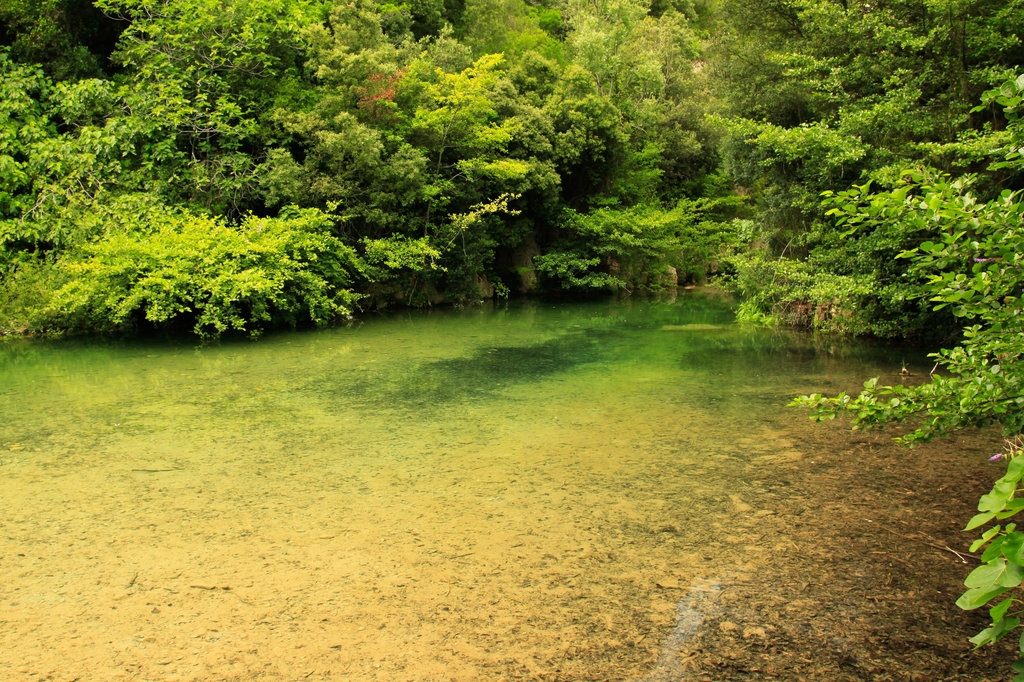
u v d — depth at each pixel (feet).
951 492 14.34
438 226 56.59
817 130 31.96
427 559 11.69
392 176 49.03
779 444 18.01
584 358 31.53
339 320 46.26
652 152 72.54
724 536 12.46
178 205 42.22
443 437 18.93
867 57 36.17
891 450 17.29
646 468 16.26
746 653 8.93
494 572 11.21
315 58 50.78
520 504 14.11
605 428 19.74
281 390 24.77
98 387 25.12
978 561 11.28
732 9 48.03
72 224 39.58
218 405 22.53
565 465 16.52
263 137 46.98
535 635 9.41
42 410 21.76
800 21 43.91
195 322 41.06
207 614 10.02
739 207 82.74
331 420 20.70
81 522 13.30
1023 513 13.01
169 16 45.85
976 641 4.92
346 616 9.93
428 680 8.42
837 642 9.13
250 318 42.78
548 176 59.98
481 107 54.85
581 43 75.56
